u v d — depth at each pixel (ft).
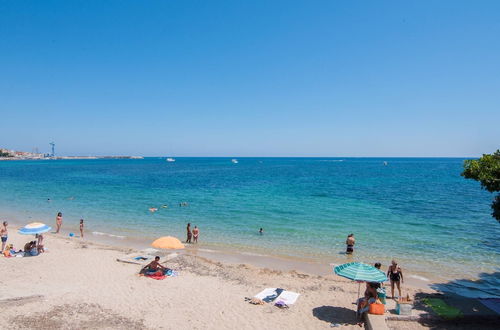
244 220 102.89
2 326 35.17
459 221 101.60
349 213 114.32
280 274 57.11
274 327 37.99
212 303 43.73
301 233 86.84
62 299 43.21
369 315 38.70
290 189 189.47
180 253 69.15
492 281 55.88
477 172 40.11
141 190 186.29
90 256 63.21
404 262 65.10
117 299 43.93
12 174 333.01
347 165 629.92
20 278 50.75
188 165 636.89
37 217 110.22
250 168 495.00
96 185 217.15
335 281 54.54
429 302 43.32
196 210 120.37
